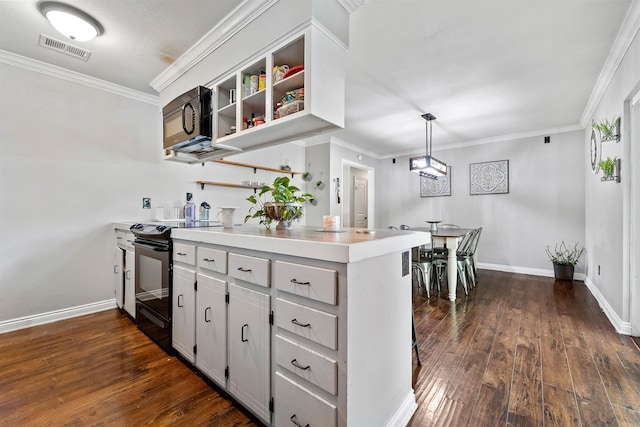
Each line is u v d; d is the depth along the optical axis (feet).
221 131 7.80
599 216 11.02
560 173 14.75
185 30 7.03
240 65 6.79
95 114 9.51
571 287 12.87
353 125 14.28
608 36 7.16
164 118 8.91
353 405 3.66
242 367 4.91
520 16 6.46
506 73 9.04
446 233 12.38
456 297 11.51
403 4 6.10
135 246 8.15
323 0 5.49
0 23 6.70
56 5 6.09
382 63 8.46
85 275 9.37
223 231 5.80
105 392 5.44
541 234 15.28
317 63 5.46
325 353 3.75
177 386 5.65
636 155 7.79
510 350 7.09
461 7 6.19
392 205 20.72
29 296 8.41
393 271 4.67
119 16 6.50
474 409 5.03
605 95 9.84
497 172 16.48
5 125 8.00
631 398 5.24
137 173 10.41
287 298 4.21
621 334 7.95
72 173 9.09
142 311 7.86
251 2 6.08
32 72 8.39
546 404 5.11
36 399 5.23
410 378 5.16
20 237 8.26
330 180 16.65
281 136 7.07
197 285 5.93
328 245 3.66
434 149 18.76
